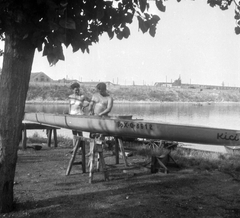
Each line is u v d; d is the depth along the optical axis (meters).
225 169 7.04
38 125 10.05
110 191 5.24
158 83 142.62
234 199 4.91
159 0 3.52
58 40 3.25
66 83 86.94
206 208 4.50
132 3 3.89
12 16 3.20
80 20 3.77
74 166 7.29
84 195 5.00
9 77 3.97
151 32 3.75
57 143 11.70
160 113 48.81
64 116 9.11
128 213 4.24
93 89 80.12
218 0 5.35
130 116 8.55
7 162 4.09
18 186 5.50
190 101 104.81
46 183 5.73
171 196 5.03
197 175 6.46
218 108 68.62
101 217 4.09
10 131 4.04
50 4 3.05
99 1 3.67
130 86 104.81
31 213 4.17
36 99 71.00
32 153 9.10
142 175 6.45
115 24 4.01
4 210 4.16
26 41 3.87
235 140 6.45
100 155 5.98
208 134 6.61
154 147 10.05
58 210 4.30
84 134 17.84
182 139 6.93
